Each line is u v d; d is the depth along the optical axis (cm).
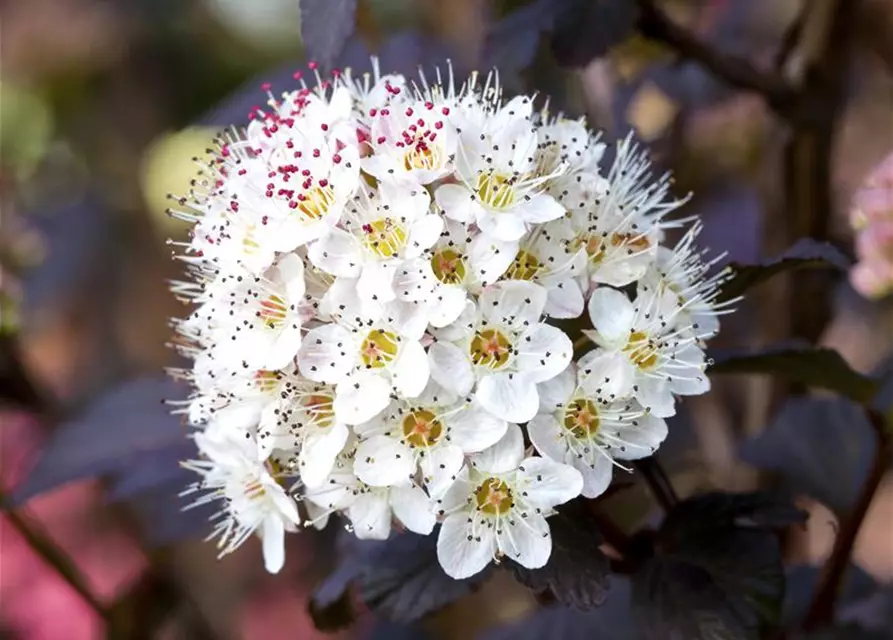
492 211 15
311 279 15
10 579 26
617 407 15
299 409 15
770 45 25
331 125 16
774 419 20
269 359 15
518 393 15
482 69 19
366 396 15
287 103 16
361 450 15
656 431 15
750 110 26
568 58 19
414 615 16
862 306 26
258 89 20
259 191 16
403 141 15
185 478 19
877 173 19
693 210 25
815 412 19
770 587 16
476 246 15
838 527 18
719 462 23
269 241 15
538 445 15
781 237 21
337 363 15
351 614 18
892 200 19
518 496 15
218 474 16
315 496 15
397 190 15
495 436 15
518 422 15
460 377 15
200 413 16
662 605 16
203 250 16
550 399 15
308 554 26
